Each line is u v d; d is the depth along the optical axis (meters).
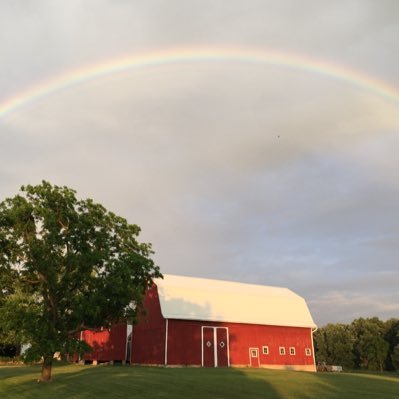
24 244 24.64
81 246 25.39
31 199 25.78
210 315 45.03
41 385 23.69
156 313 43.88
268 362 47.47
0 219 24.53
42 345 22.83
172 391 18.88
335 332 87.94
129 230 27.66
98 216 26.73
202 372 28.81
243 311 48.12
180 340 42.44
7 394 21.25
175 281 48.69
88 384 22.75
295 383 21.64
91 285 25.23
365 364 79.44
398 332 76.75
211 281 53.59
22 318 23.00
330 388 19.61
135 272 26.70
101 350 48.00
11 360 51.50
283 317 50.75
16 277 25.31
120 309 26.09
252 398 16.62
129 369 32.06
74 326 25.88
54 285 24.94
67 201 26.14
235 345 45.81
